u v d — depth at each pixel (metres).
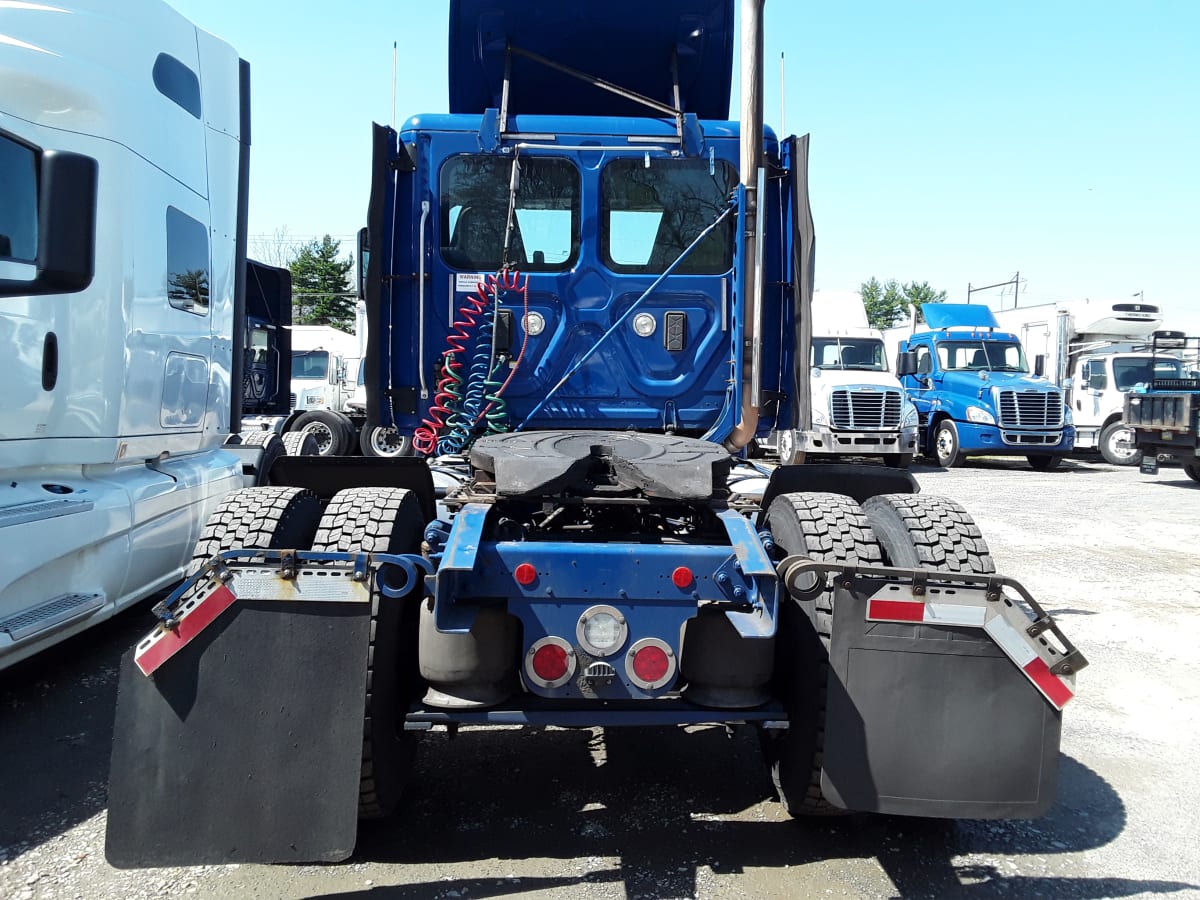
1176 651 5.59
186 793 2.59
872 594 2.73
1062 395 17.19
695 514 3.68
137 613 5.98
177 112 5.71
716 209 4.52
